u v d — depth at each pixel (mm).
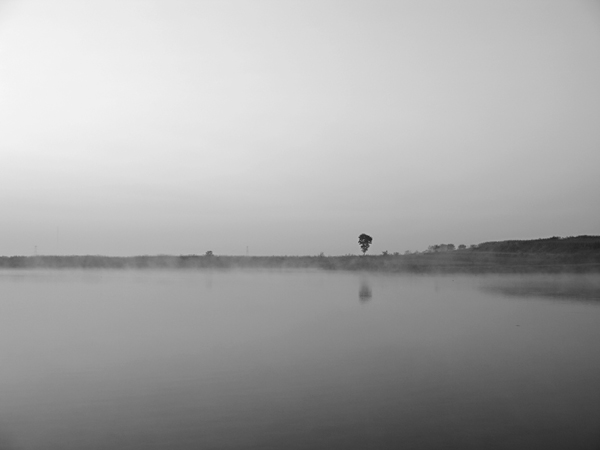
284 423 8898
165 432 8539
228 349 15016
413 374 12016
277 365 12938
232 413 9414
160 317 21938
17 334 17766
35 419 9180
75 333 17938
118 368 12727
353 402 10016
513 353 14297
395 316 21953
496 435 8367
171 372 12320
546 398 10219
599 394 10477
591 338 16312
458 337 16656
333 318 21344
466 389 10828
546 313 22672
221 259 102312
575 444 8016
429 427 8727
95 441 8172
